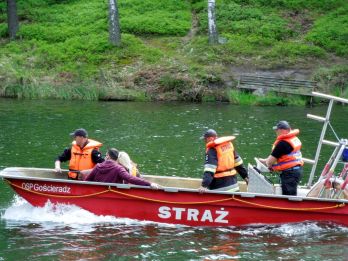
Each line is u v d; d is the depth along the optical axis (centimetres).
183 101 3092
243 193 1115
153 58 3400
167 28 3728
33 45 3622
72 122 2338
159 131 2158
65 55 3475
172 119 2450
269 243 1067
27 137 2008
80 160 1198
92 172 1146
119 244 1050
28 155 1728
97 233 1098
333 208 1131
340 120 2427
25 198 1159
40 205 1161
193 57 3400
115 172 1136
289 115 2584
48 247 1031
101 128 2209
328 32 3588
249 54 3400
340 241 1080
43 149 1811
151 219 1152
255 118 2491
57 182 1138
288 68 3288
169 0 4044
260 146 1894
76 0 4209
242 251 1028
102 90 3098
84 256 996
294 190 1145
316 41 3531
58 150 1797
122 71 3297
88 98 3086
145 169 1584
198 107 2852
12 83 3148
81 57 3459
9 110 2634
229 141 1155
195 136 2064
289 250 1035
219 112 2675
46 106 2786
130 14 3900
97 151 1207
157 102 3044
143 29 3725
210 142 1134
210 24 3522
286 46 3456
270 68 3288
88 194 1141
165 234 1101
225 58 3350
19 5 4131
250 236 1099
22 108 2702
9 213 1191
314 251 1032
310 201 1125
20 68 3350
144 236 1089
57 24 3856
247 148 1866
